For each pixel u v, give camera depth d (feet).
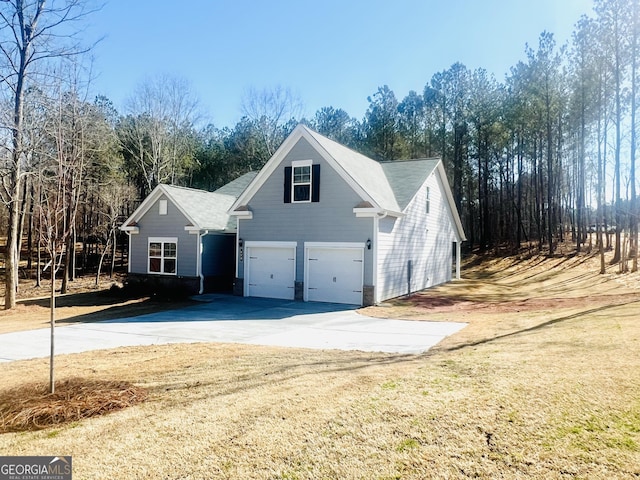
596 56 84.23
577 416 14.12
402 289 62.13
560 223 121.70
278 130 148.25
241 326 40.37
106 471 12.28
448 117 125.29
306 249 56.90
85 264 113.60
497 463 11.83
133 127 125.18
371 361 24.52
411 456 12.46
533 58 103.45
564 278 79.97
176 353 28.25
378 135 124.77
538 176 130.72
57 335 36.58
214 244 68.85
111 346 31.91
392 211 55.31
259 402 17.21
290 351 28.22
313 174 56.49
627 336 24.84
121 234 126.72
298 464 12.38
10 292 54.95
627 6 77.36
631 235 82.64
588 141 101.09
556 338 26.73
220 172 145.59
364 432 14.06
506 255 114.62
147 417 16.22
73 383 20.66
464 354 24.40
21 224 79.82
